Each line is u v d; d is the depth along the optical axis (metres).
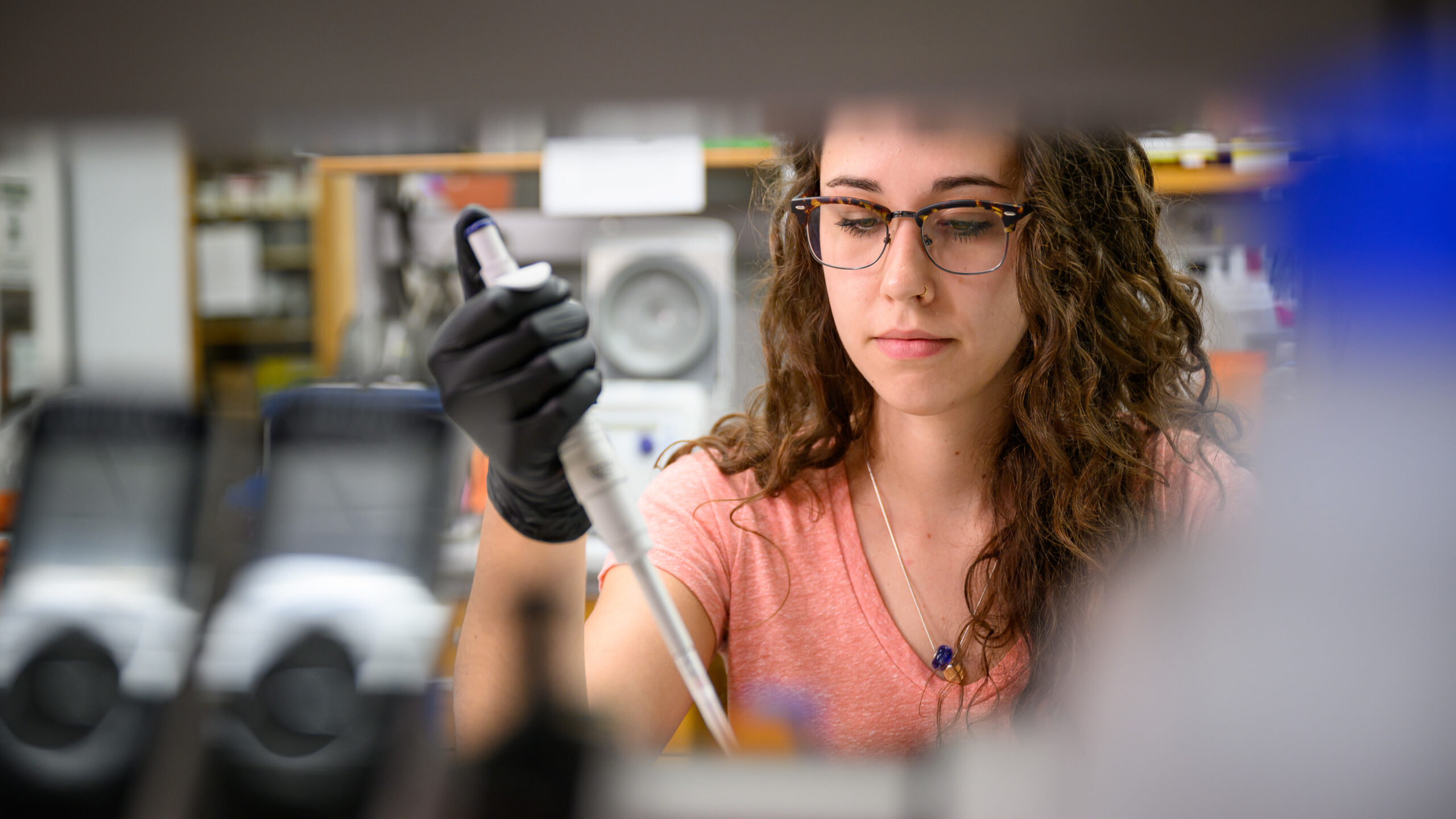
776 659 0.86
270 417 0.40
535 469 0.46
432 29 0.23
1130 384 0.88
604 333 2.34
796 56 0.22
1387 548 0.26
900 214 0.71
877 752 0.38
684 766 0.30
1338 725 0.26
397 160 2.09
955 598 0.87
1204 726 0.27
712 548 0.88
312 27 0.23
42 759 0.31
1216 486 0.79
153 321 1.95
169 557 0.34
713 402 2.32
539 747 0.30
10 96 0.24
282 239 2.96
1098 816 0.27
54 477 0.35
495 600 0.52
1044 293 0.77
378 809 0.30
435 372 0.45
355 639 0.33
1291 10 0.22
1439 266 0.24
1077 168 0.78
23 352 1.72
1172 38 0.22
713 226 2.36
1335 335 0.26
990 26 0.22
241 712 0.31
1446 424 0.25
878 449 0.91
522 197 2.69
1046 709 0.32
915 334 0.74
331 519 0.38
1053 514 0.82
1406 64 0.22
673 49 0.23
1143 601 0.30
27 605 0.32
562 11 0.23
